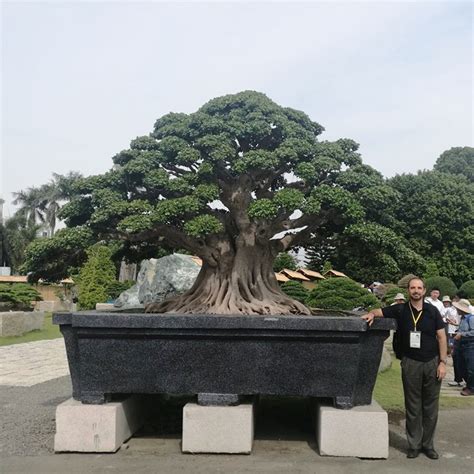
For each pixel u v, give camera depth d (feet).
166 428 22.97
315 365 19.40
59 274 24.71
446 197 105.40
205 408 19.42
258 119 23.73
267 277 26.68
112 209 22.18
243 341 19.51
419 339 19.29
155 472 17.26
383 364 39.14
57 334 69.92
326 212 23.68
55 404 28.76
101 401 19.95
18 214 166.30
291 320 19.03
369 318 19.15
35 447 20.31
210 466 17.88
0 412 26.71
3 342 60.75
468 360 32.68
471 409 28.35
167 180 22.97
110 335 19.77
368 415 19.04
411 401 19.35
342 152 24.18
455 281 107.55
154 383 19.83
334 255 29.17
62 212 24.38
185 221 23.27
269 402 28.02
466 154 172.86
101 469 17.60
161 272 63.77
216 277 26.09
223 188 25.04
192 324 19.24
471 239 106.01
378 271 25.85
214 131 23.63
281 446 20.39
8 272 134.62
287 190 22.27
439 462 18.62
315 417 21.52
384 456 18.86
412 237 107.45
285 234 27.40
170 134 24.62
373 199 22.49
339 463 18.33
